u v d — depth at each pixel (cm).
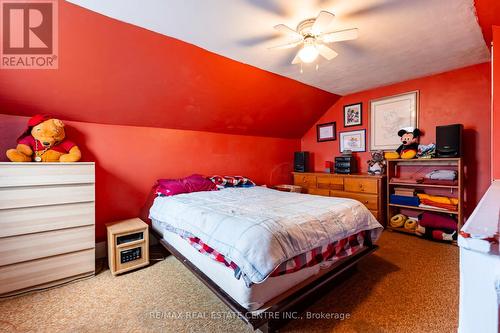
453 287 189
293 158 477
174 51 229
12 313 162
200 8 175
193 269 181
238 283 138
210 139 358
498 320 39
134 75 234
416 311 161
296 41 202
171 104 283
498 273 39
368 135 382
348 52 250
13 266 180
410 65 285
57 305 171
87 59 204
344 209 203
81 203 208
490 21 183
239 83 296
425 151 305
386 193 343
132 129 286
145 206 295
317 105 410
